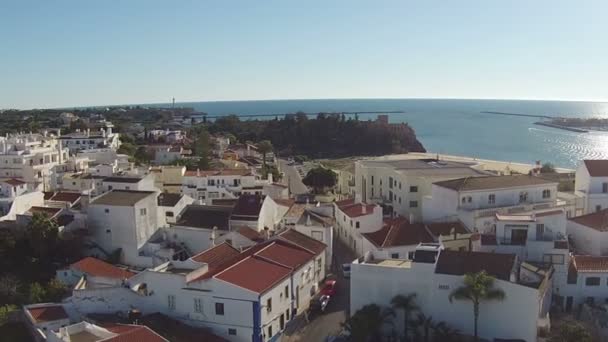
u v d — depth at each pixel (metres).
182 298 58.34
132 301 60.16
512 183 82.62
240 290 55.41
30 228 76.69
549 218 62.78
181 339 52.91
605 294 58.91
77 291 59.53
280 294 59.72
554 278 59.47
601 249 68.00
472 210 77.12
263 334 56.06
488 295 52.59
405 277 57.38
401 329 57.47
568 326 51.56
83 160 128.88
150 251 79.44
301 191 145.50
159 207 84.69
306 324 61.19
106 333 49.81
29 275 73.94
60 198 96.94
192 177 119.31
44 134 176.75
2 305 64.75
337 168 193.25
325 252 75.12
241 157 186.62
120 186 97.62
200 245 79.75
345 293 69.31
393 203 103.12
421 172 98.88
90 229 80.94
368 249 74.00
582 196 84.00
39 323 55.69
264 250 66.38
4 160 115.56
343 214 88.50
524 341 52.66
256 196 87.44
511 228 62.62
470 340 54.66
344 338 56.88
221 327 56.62
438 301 56.22
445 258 57.75
